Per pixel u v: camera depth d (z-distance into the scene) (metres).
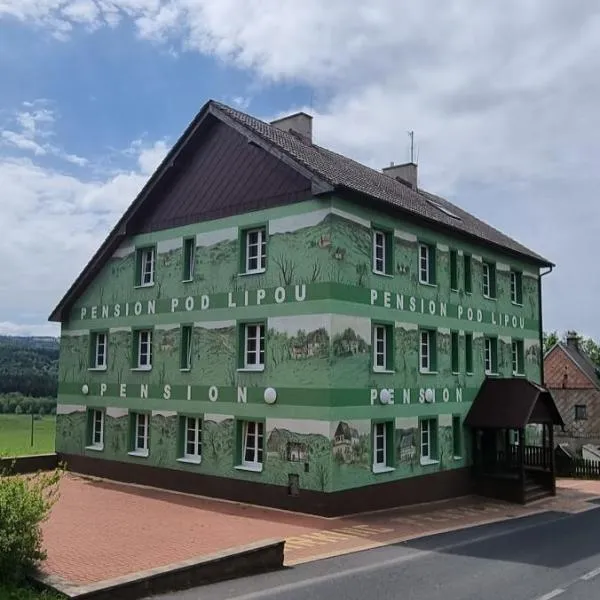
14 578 9.84
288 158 19.77
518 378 25.48
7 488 10.48
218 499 20.70
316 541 14.93
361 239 19.81
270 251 20.27
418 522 18.12
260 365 20.44
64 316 28.17
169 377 23.06
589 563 13.34
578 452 43.97
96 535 14.55
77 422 26.81
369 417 19.52
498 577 11.93
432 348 22.92
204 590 10.59
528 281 29.88
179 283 23.11
